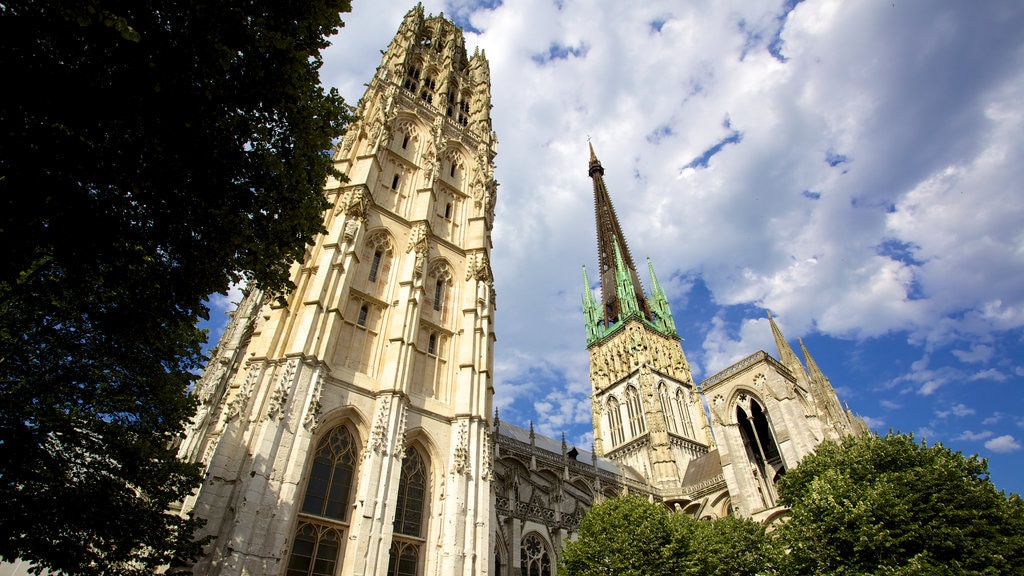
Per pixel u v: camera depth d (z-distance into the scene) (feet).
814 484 107.14
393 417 100.89
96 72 37.09
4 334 51.01
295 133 52.24
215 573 72.59
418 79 187.01
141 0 37.58
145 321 50.37
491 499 113.09
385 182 140.05
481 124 183.32
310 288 108.58
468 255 145.07
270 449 84.07
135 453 58.34
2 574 96.78
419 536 98.02
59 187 36.99
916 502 91.86
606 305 368.89
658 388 293.64
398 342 110.42
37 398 54.29
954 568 81.10
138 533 57.26
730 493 175.52
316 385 94.48
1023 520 89.30
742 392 190.19
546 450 206.49
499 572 145.38
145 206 43.78
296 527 84.28
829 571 91.66
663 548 111.86
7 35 33.47
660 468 252.62
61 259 41.60
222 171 44.78
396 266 127.54
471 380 119.75
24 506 48.49
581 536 125.90
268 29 44.60
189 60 39.50
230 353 133.80
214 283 50.65
